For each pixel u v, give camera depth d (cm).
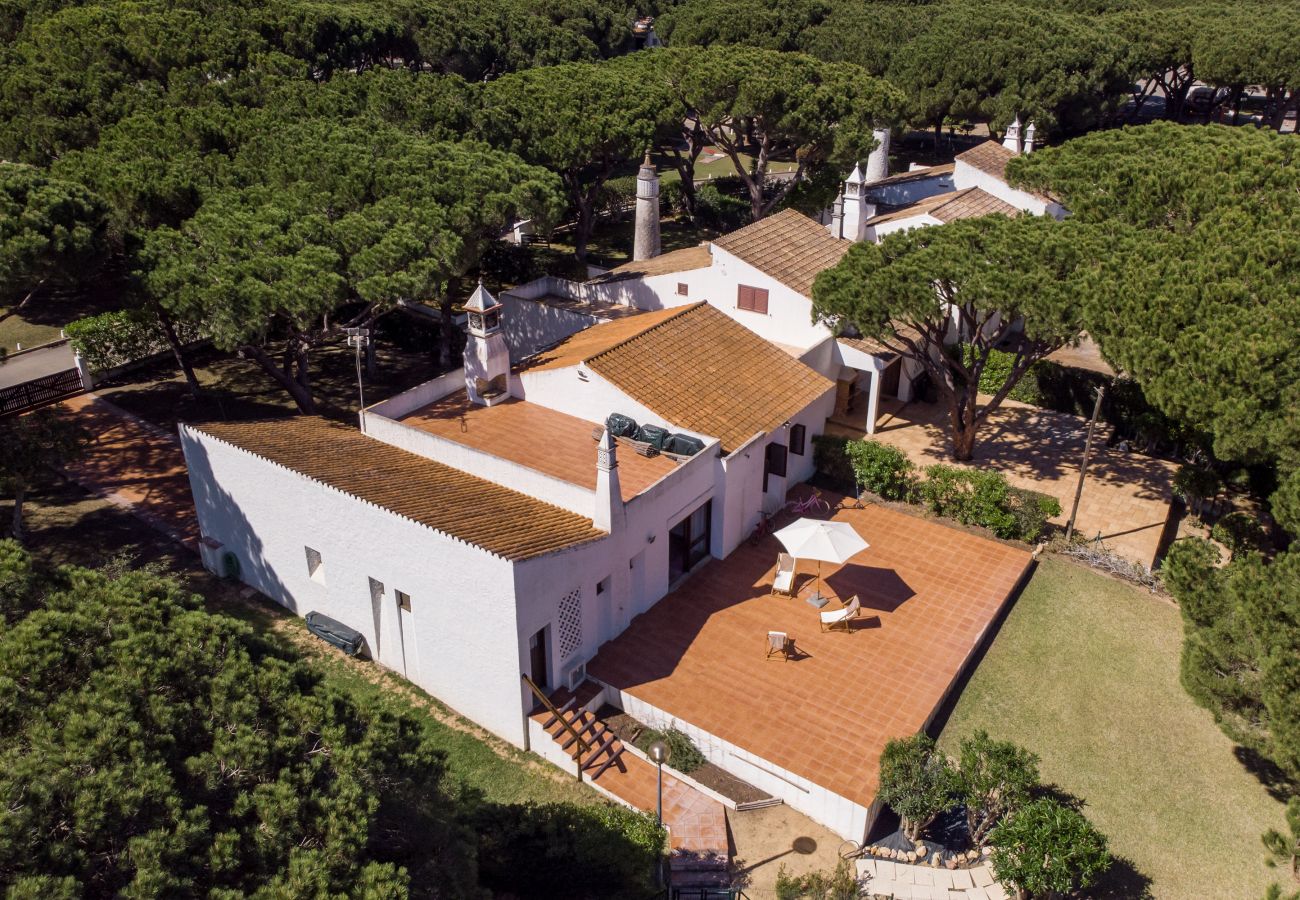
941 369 3409
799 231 3981
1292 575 1853
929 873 1961
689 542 2789
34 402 3669
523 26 7312
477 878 1666
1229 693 1906
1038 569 2894
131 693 1346
